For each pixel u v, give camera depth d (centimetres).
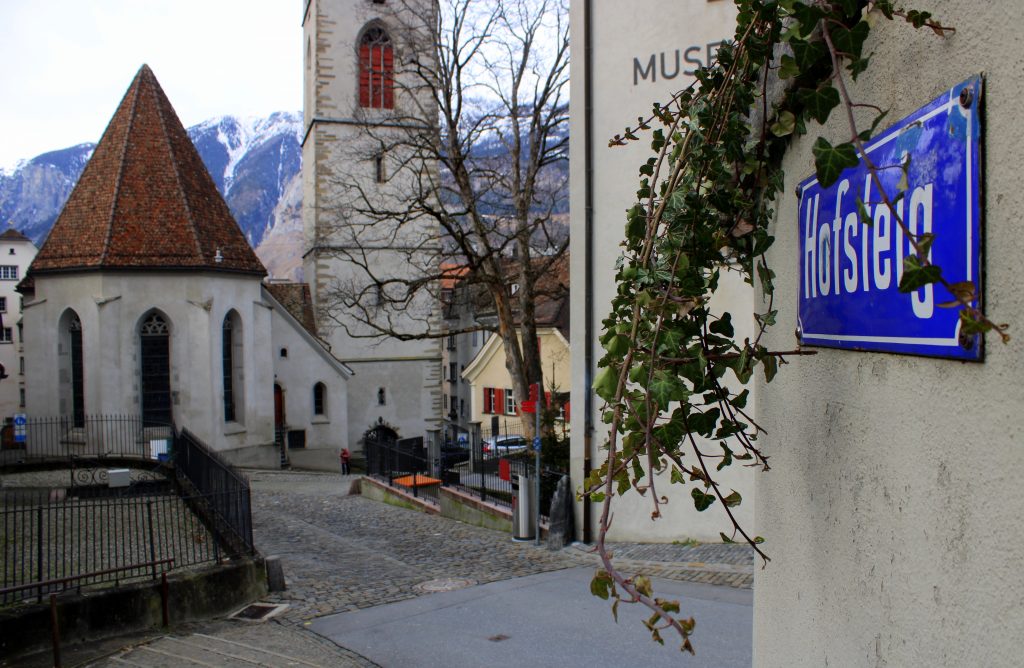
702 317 262
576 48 1395
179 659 869
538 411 1527
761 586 318
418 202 2478
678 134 290
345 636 949
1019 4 139
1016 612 141
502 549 1445
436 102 2723
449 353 6481
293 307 4438
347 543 1577
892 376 194
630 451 251
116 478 1916
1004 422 144
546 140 2562
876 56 205
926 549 176
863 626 212
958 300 144
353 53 4334
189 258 3253
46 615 916
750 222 275
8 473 2750
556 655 835
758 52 247
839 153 187
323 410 3972
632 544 1350
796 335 266
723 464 263
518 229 2484
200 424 3269
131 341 3164
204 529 1441
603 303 1379
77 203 3319
